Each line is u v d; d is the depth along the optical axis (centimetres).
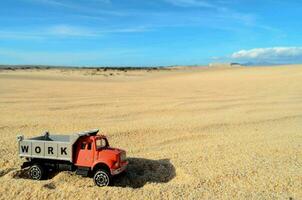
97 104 3716
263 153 1708
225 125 2489
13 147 1795
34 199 1134
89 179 1323
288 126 2458
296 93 4759
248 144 1898
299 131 2266
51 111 3158
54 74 12525
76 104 3700
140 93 5088
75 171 1334
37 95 4669
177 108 3394
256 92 5028
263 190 1226
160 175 1405
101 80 9100
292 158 1620
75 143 1322
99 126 2402
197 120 2686
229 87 5956
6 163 1537
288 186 1267
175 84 7044
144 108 3391
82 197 1135
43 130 2266
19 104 3662
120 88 6103
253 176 1369
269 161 1571
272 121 2661
